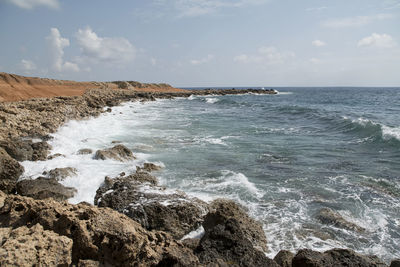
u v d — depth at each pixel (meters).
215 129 20.58
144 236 4.91
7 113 14.88
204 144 15.57
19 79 43.91
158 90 85.88
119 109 32.94
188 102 51.81
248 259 5.05
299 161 12.54
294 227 7.06
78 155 11.70
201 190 9.07
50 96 36.16
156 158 12.54
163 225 6.48
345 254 5.06
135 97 54.09
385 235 6.79
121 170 10.11
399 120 24.75
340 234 6.79
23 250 3.87
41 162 10.38
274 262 4.99
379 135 16.28
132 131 18.83
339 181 10.12
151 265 4.69
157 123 23.03
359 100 60.34
